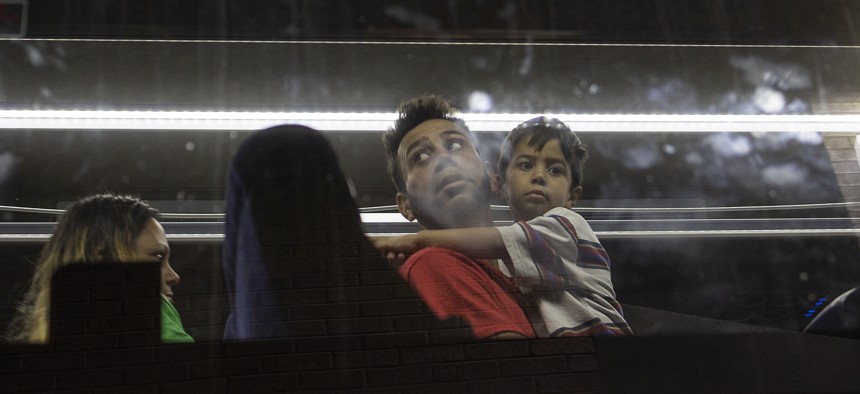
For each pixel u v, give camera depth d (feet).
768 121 10.11
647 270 8.55
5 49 9.62
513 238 8.45
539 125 9.57
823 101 10.57
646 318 8.22
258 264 8.00
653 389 7.86
